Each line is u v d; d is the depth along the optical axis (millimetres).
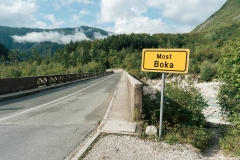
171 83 7035
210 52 90688
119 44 182500
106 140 4805
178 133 5375
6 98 10430
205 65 41750
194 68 46938
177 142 4895
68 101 10344
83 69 63188
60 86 18859
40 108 8469
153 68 5055
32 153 4109
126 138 4961
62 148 4383
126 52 157875
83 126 5930
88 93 13797
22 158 3889
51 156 4000
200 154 4617
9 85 11578
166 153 4336
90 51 161250
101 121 6395
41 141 4742
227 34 161750
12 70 38750
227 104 6863
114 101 9969
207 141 5582
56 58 138875
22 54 156750
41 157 3947
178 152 4430
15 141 4715
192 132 5641
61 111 7898
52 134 5223
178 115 6234
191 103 6426
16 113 7477
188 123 6230
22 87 13031
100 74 55312
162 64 4961
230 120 6262
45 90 15352
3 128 5648
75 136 5105
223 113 7461
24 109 8227
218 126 7715
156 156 4164
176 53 4832
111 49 177750
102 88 17438
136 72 57125
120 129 5426
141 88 6109
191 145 4898
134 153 4223
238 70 5988
